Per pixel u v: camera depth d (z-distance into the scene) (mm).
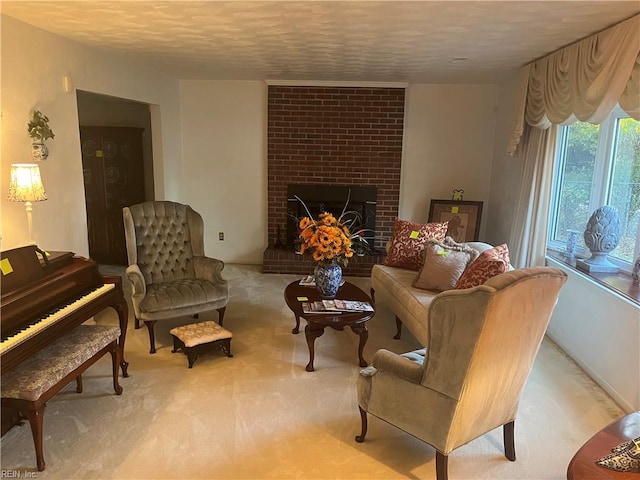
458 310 1764
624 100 2682
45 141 3178
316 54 3871
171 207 3928
